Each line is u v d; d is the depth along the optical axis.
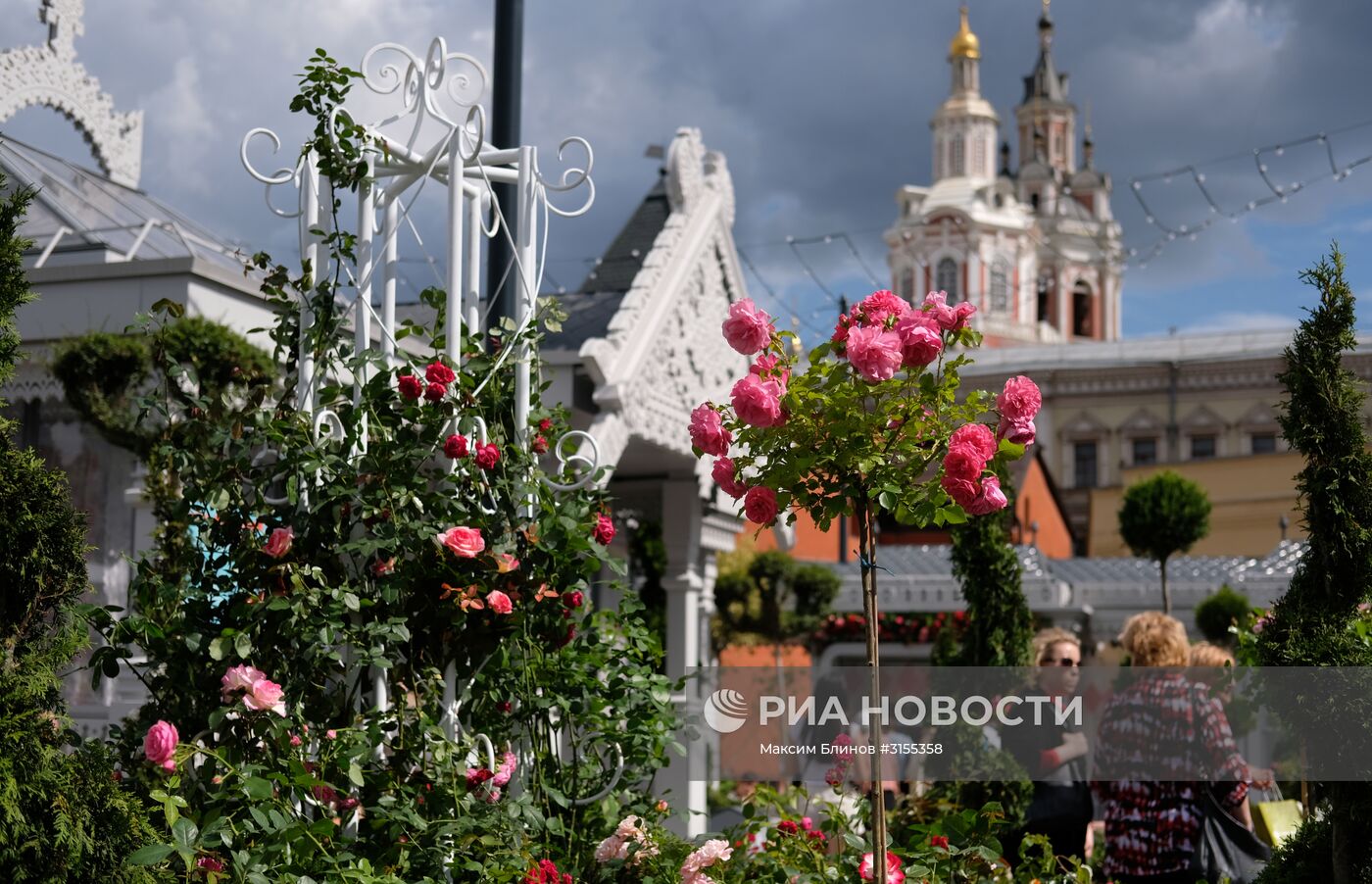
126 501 9.29
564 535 4.89
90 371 7.86
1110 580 26.36
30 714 3.36
